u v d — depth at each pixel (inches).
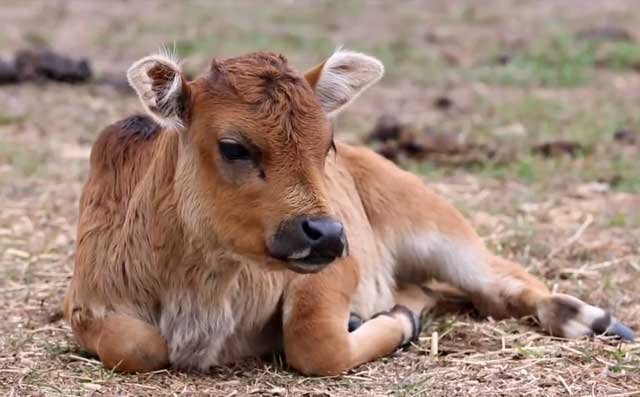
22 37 1542.8
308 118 525.7
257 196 521.7
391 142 1053.8
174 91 532.4
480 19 1811.0
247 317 580.4
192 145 539.2
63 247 786.2
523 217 866.8
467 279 674.2
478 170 1007.6
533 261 761.6
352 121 1175.0
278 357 599.8
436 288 697.0
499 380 559.2
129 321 568.4
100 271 576.1
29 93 1232.8
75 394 535.5
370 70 575.5
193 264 557.0
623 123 1173.7
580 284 719.7
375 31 1696.6
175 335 569.0
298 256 514.3
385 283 666.2
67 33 1594.5
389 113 1211.2
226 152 524.7
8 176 943.0
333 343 564.7
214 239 541.3
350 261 594.6
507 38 1648.6
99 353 567.5
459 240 677.3
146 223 562.9
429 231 675.4
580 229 826.8
